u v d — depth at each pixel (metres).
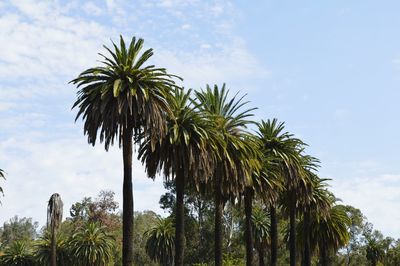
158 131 36.09
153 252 99.38
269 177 51.56
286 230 89.81
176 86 37.34
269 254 103.00
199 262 98.31
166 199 104.31
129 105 34.75
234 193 45.28
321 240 73.12
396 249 117.69
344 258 119.75
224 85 48.88
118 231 132.25
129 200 35.56
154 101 36.00
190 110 41.44
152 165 42.09
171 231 99.81
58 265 96.94
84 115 36.28
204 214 101.50
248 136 47.75
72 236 97.62
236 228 100.06
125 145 36.00
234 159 45.06
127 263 34.75
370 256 118.31
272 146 56.12
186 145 40.59
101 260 96.38
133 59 36.69
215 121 46.22
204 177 41.16
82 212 146.00
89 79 36.22
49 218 48.06
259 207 96.19
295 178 55.66
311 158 62.06
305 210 65.75
